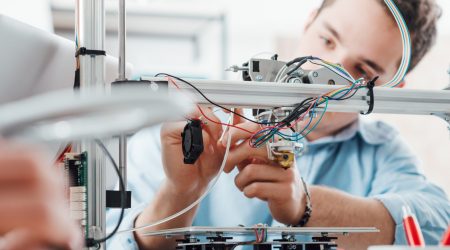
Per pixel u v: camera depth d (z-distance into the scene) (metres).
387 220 1.88
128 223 1.63
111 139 1.26
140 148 2.18
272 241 1.10
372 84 1.24
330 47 2.31
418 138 2.49
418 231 0.98
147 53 3.01
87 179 1.10
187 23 2.95
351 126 2.30
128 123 0.43
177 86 1.13
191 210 1.53
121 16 1.19
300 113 1.18
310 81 1.26
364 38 2.26
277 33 2.83
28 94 1.18
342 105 1.22
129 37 3.00
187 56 3.05
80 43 1.15
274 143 1.25
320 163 2.28
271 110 1.24
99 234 1.09
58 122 0.44
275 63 1.27
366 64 2.26
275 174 1.40
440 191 2.23
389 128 2.34
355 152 2.30
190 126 1.15
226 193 2.14
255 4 2.79
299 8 2.75
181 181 1.42
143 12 2.85
